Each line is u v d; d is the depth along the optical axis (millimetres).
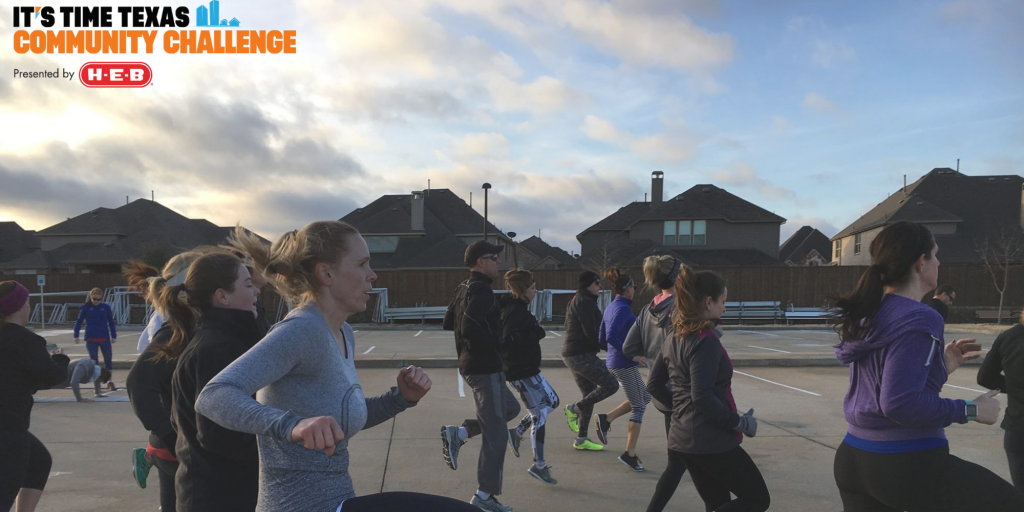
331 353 1549
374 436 5711
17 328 2732
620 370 4719
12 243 43094
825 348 13781
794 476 4574
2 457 2646
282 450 1472
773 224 33656
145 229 38688
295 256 1567
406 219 34406
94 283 25047
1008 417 2930
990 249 27141
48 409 7004
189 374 1886
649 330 3973
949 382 8992
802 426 6137
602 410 6965
